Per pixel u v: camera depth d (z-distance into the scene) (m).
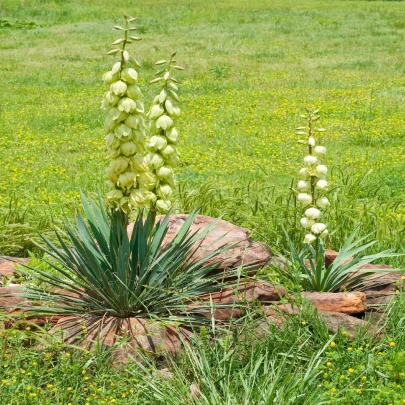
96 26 36.66
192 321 5.91
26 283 6.64
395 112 17.58
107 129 5.75
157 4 45.62
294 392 4.85
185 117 17.39
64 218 6.67
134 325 5.70
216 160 13.32
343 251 6.82
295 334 5.61
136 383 5.20
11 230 8.09
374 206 9.34
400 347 5.70
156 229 6.15
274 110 17.83
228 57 27.48
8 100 19.84
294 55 27.83
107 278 5.79
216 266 6.30
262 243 7.17
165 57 27.27
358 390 4.90
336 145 14.47
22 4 42.53
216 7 44.50
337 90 20.52
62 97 20.39
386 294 6.55
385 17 39.22
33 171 12.60
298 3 47.97
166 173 6.04
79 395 5.03
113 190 5.90
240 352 5.50
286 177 12.04
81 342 5.61
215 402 4.79
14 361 5.37
